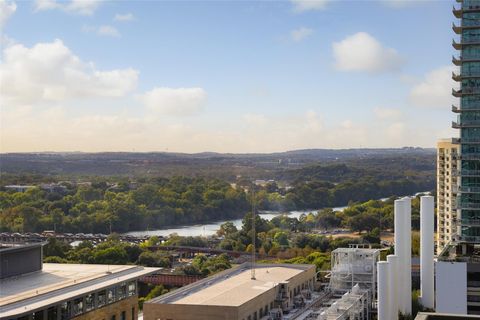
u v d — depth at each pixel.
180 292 139.62
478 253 155.38
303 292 167.00
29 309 93.06
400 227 152.88
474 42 157.50
